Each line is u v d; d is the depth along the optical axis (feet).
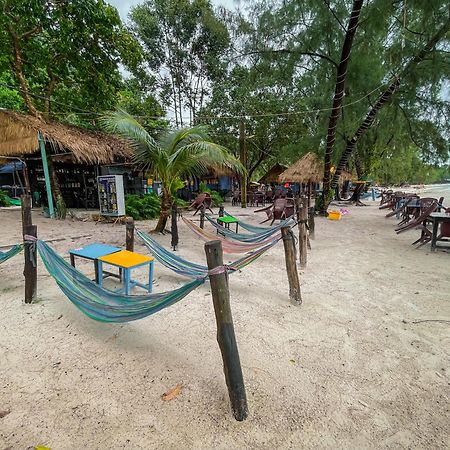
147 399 5.81
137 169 38.65
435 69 25.35
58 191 29.40
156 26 55.21
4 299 10.25
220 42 54.65
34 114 29.19
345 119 33.04
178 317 9.25
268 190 57.31
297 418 5.44
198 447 4.81
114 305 7.56
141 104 52.49
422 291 11.62
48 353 7.25
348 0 26.66
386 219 33.78
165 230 23.06
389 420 5.44
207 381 6.35
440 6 22.49
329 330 8.59
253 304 10.27
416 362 7.15
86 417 5.36
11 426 5.13
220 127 52.75
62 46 28.60
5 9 25.88
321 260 15.98
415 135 33.09
